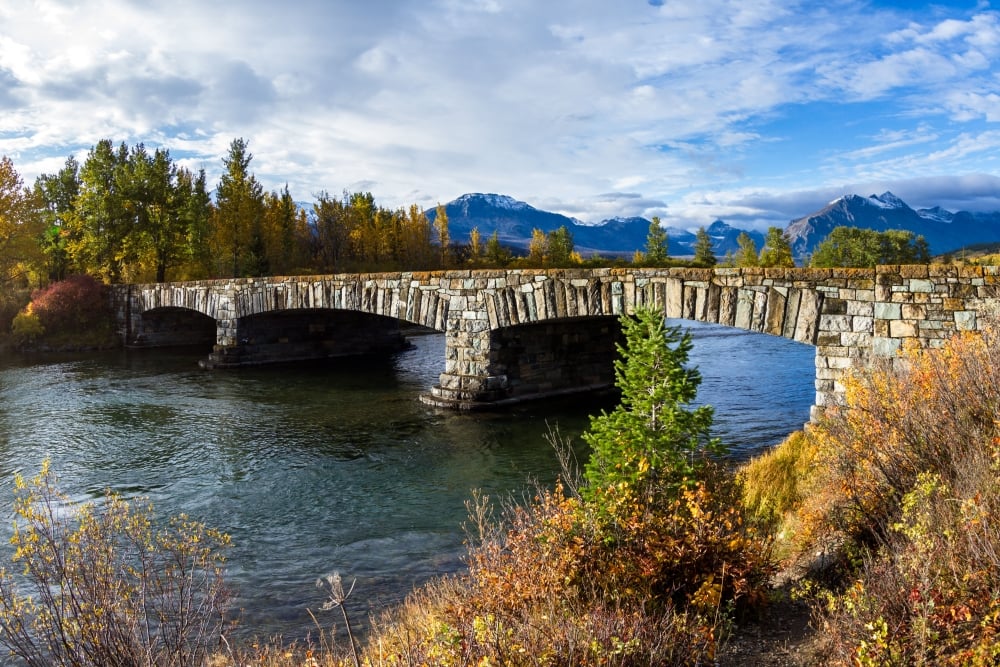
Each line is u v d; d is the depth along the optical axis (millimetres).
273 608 9109
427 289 25906
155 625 7297
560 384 26844
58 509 13555
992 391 6797
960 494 5188
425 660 4914
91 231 52844
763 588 6125
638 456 7004
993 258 17781
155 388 29938
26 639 5375
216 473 16641
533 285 22281
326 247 72500
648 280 19406
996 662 3633
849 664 4168
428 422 22047
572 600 5797
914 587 4312
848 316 15219
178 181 58875
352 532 12406
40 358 41750
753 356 36969
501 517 12836
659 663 4746
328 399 26938
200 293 40094
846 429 8242
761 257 94812
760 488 10570
